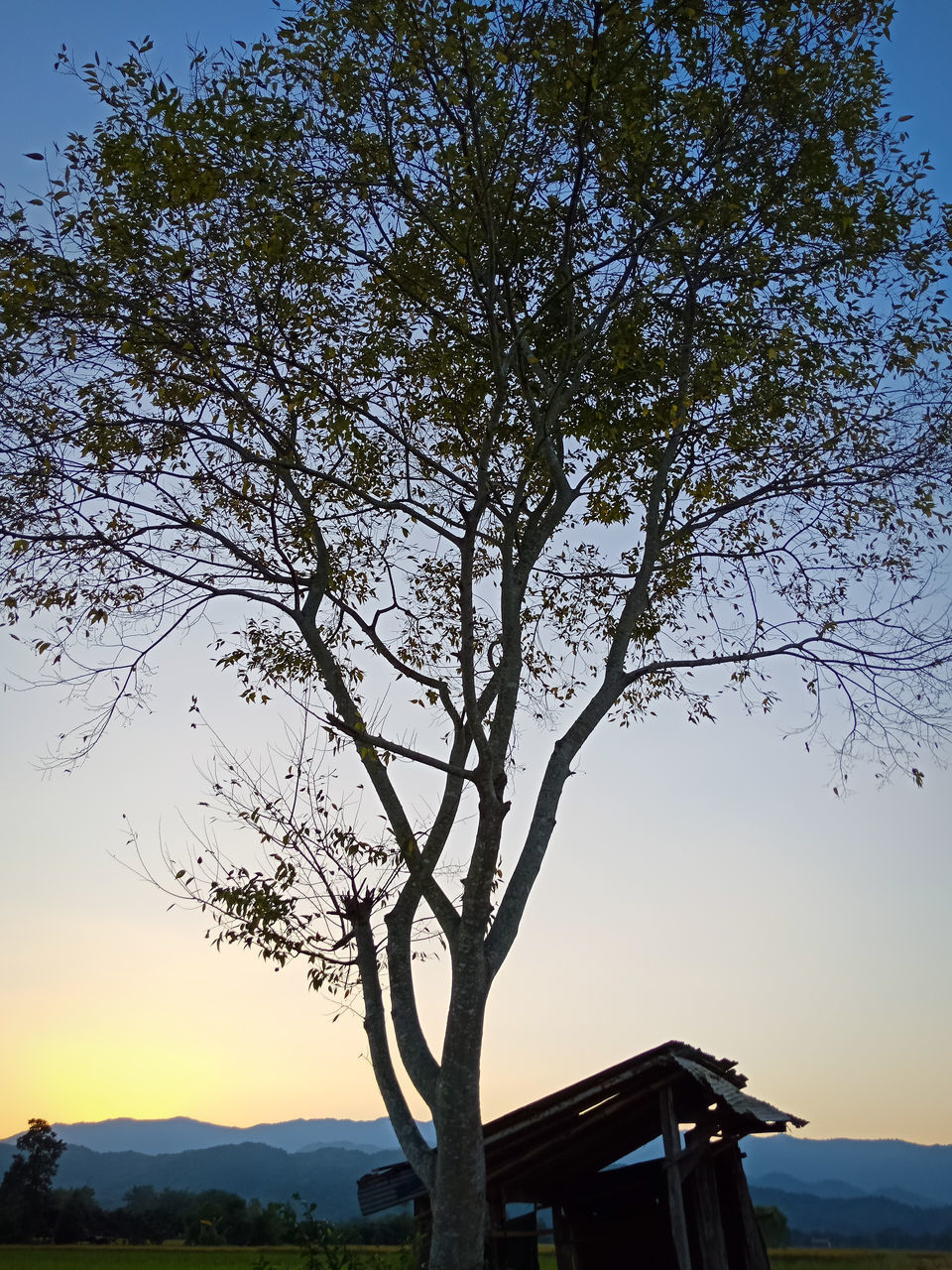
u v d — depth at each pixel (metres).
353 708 13.30
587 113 12.27
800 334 14.66
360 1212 13.90
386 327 14.60
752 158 13.61
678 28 12.61
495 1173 13.23
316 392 13.06
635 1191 16.27
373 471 14.63
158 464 13.36
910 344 14.35
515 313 14.56
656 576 16.33
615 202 14.19
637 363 15.21
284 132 12.41
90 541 12.45
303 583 13.66
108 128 12.45
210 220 12.73
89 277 12.70
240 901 11.70
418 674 12.47
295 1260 42.75
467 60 11.57
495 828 11.50
